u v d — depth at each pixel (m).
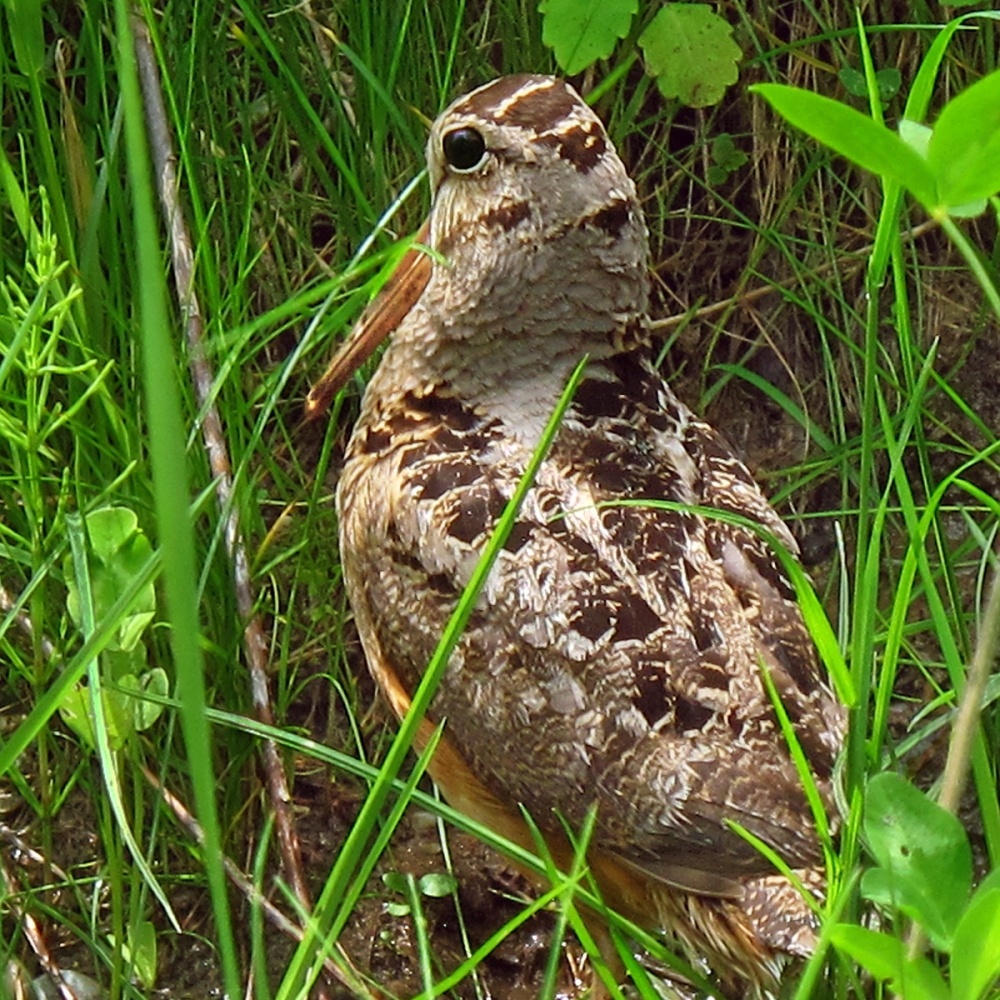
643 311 7.82
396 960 8.34
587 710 6.81
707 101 9.07
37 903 7.85
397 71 9.41
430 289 7.77
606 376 7.69
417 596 7.30
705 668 6.76
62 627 7.76
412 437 7.65
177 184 8.86
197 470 8.41
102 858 8.27
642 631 6.81
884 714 6.40
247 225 8.83
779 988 6.41
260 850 6.98
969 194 4.64
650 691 6.73
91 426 8.42
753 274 10.08
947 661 6.46
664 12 9.12
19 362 7.18
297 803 8.90
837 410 9.67
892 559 9.49
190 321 8.51
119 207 8.73
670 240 10.22
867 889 5.31
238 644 8.34
